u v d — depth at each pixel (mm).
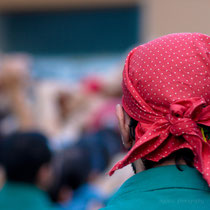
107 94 13828
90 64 24984
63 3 28203
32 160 7707
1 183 9352
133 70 4465
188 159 4281
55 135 13125
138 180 4328
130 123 4570
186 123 4133
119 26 28203
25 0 28250
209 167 4102
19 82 13883
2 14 29391
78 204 9203
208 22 21484
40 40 29203
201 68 4309
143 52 4488
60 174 9492
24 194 7621
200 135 4203
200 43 4426
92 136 11523
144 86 4367
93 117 13234
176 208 4098
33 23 29203
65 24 28922
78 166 9539
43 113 13984
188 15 21734
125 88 4523
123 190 4375
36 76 22656
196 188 4176
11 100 13688
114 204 4258
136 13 27859
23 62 14508
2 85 13852
